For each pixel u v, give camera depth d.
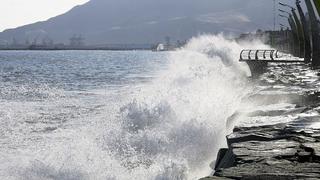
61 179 13.56
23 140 19.86
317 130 12.09
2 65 129.75
